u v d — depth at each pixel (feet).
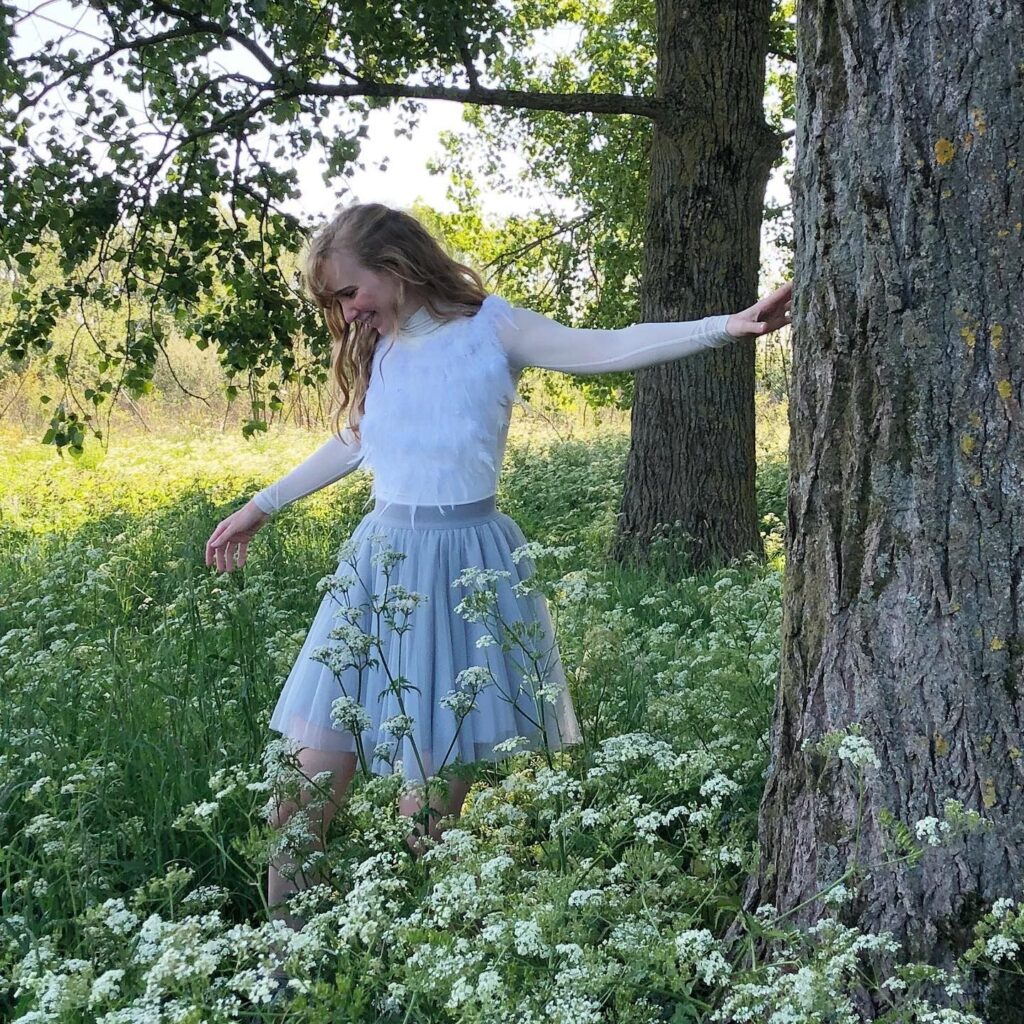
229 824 9.07
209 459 49.32
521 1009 5.39
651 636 12.95
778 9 30.66
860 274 6.09
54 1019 5.42
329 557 20.97
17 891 8.29
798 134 6.51
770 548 23.48
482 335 8.62
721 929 7.36
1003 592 5.81
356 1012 5.51
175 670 12.32
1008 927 5.49
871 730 6.26
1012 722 5.84
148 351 19.94
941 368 5.85
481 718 8.63
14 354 19.60
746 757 8.80
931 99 5.72
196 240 20.53
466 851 6.84
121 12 19.38
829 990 5.35
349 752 8.77
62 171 19.15
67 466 45.68
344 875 7.75
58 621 16.34
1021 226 5.58
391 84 20.97
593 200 35.24
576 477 35.09
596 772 7.39
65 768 9.14
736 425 21.99
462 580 8.34
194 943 5.68
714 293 21.61
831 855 6.44
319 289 8.93
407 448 8.66
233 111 20.49
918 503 6.00
